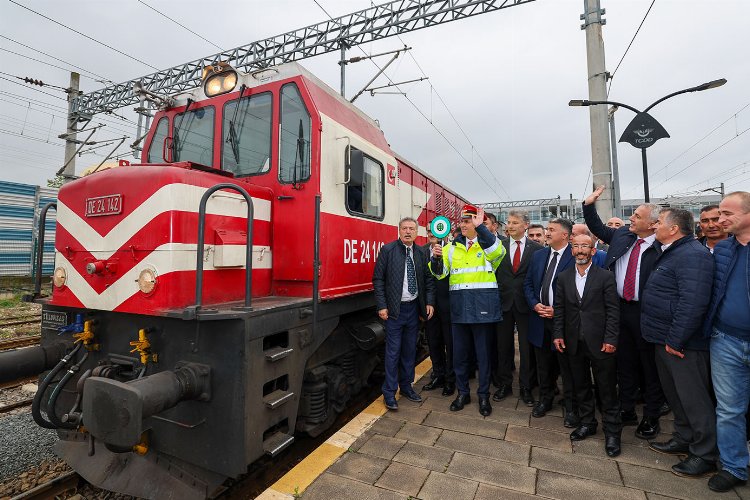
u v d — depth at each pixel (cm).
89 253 296
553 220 404
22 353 295
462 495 267
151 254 268
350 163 377
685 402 300
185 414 259
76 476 311
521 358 443
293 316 297
